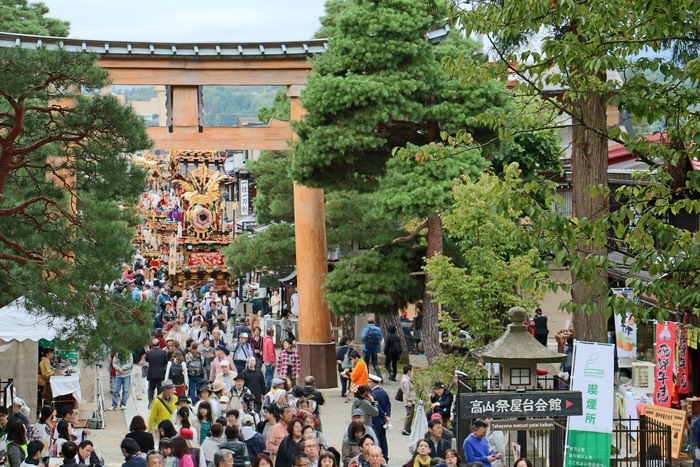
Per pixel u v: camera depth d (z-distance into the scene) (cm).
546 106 2120
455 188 2920
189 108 3691
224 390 2608
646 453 2234
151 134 3672
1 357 2708
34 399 2725
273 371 3609
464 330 3297
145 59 3625
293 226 4875
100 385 3022
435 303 3431
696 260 1476
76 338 2361
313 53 3666
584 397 1825
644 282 1552
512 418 1780
